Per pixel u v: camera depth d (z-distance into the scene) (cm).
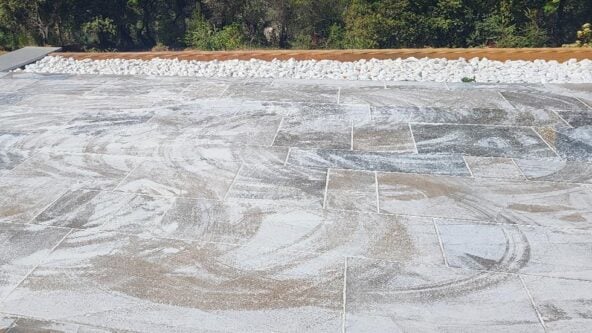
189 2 1983
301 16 1683
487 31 1482
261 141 462
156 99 595
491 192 361
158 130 495
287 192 368
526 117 505
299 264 288
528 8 1486
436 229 318
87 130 498
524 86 606
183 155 436
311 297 262
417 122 501
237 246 306
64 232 325
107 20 1788
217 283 274
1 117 543
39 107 576
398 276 276
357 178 388
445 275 275
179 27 2027
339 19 1652
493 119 503
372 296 262
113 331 243
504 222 323
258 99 586
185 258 296
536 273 274
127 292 269
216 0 1692
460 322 243
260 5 1708
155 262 293
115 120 525
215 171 404
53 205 358
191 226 328
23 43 1664
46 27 1723
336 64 721
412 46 1502
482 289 264
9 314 255
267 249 302
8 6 1622
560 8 1564
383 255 294
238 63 747
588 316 244
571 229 313
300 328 243
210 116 531
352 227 322
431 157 421
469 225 321
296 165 412
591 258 285
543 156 417
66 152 448
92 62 788
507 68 673
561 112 514
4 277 283
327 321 246
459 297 259
